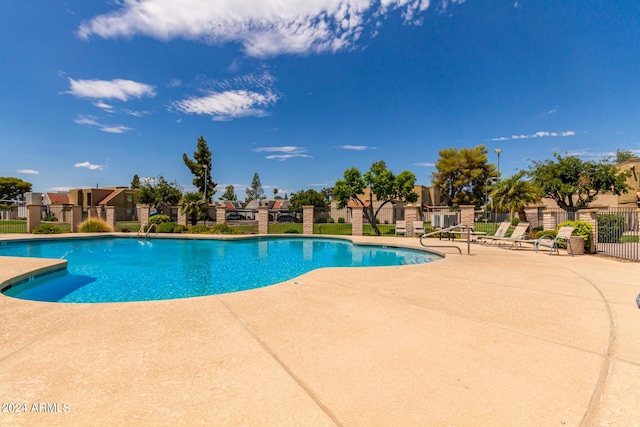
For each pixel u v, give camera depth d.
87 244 15.41
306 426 1.85
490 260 8.68
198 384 2.33
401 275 6.50
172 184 38.47
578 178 23.12
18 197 54.53
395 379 2.41
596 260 8.84
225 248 14.36
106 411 1.98
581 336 3.29
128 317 3.87
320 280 6.02
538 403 2.10
